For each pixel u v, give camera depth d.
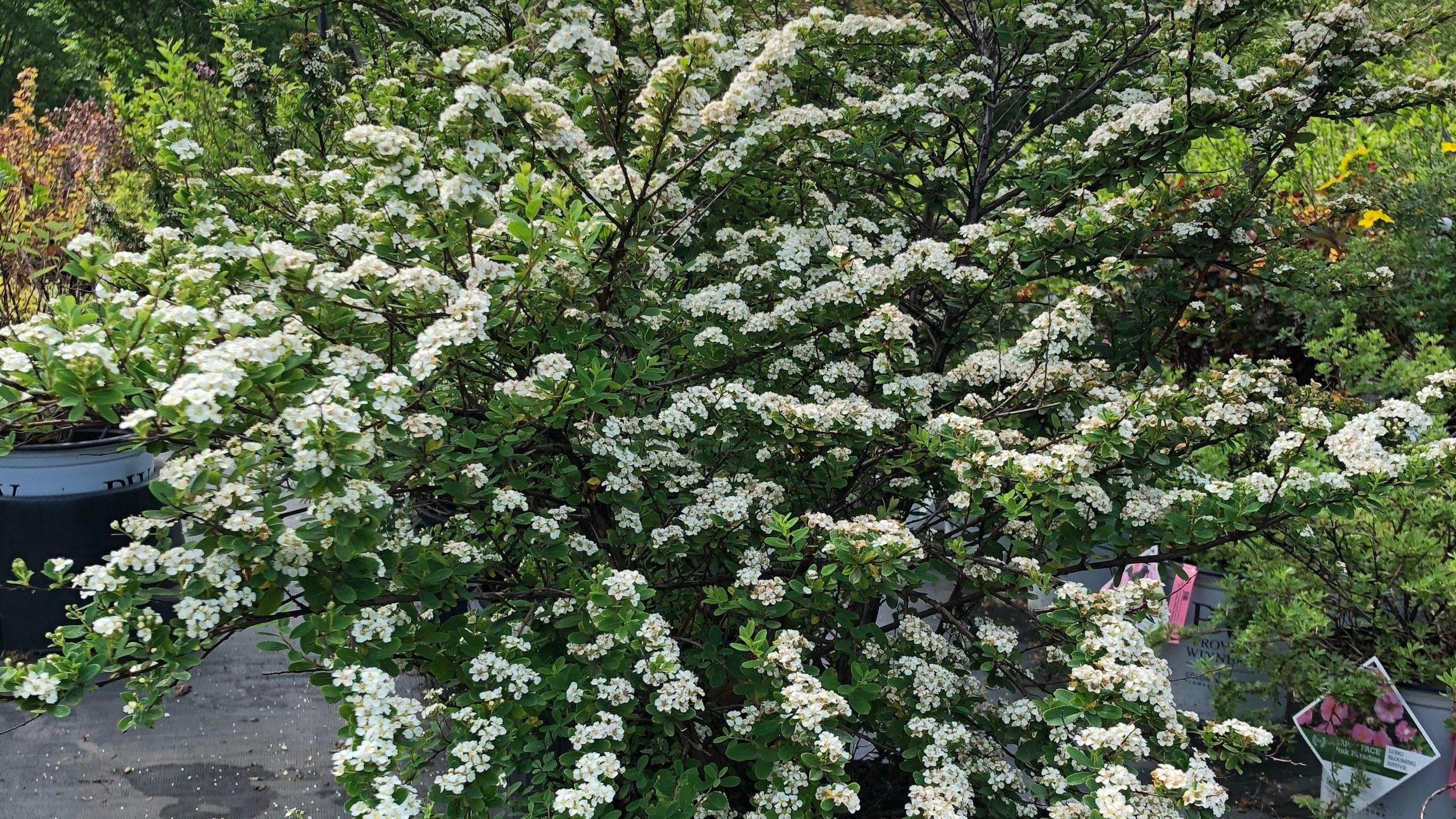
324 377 2.22
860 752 3.52
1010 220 3.36
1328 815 3.39
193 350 2.15
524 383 2.65
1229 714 3.75
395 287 2.45
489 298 2.46
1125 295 4.26
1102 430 2.79
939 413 3.56
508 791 2.44
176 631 2.14
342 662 2.31
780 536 2.92
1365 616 3.70
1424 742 3.23
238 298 2.32
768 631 3.02
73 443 4.44
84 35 16.48
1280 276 4.32
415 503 2.98
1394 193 5.30
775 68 2.71
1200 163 5.77
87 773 3.76
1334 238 4.57
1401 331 5.01
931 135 4.24
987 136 4.32
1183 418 3.12
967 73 4.19
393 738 2.26
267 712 4.26
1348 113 3.77
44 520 4.39
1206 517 2.83
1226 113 3.45
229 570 2.18
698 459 3.24
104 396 1.96
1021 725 2.81
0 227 4.94
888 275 3.19
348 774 2.13
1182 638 4.18
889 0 5.02
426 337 2.30
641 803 2.53
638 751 2.90
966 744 2.78
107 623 2.10
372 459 2.29
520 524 2.83
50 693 2.04
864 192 4.43
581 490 2.99
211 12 6.58
